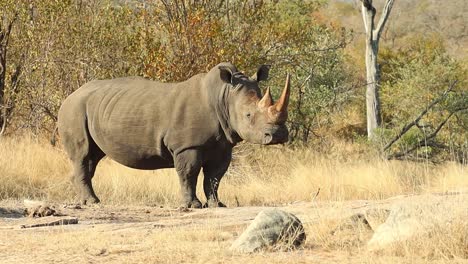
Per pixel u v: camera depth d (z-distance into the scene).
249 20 51.69
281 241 21.23
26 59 50.59
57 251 21.67
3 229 26.33
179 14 50.00
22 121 50.94
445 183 39.91
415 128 60.88
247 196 39.38
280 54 55.00
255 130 31.61
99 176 40.16
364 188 39.34
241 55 49.81
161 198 37.94
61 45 49.78
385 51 89.25
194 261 19.84
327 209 25.86
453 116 63.78
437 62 75.00
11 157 40.66
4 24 50.94
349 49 98.31
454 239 19.94
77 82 49.53
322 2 86.50
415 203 21.42
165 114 33.28
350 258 19.95
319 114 61.72
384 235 20.81
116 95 34.50
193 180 33.12
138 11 51.34
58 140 47.94
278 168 48.28
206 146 33.00
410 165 48.94
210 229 23.97
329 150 57.00
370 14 71.69
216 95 32.72
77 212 31.16
